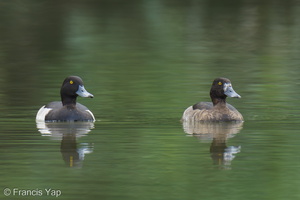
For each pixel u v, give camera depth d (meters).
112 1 46.84
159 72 24.62
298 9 43.25
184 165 12.81
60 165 12.79
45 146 14.37
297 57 27.95
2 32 35.25
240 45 31.33
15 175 12.12
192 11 42.53
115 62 27.03
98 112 18.27
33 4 44.62
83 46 31.20
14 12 41.53
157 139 15.05
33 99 20.02
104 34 34.56
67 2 46.06
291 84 22.14
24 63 26.97
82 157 13.41
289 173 12.22
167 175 12.16
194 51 29.67
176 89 21.41
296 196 10.91
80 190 11.27
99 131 15.95
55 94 20.78
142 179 11.89
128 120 17.23
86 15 40.94
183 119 17.45
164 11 42.53
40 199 10.83
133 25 37.41
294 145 14.39
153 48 30.56
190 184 11.59
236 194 11.05
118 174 12.20
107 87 21.86
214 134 15.62
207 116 17.11
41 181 11.78
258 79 23.11
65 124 16.88
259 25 37.44
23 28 36.34
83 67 25.89
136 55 28.67
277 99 19.83
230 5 45.16
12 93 20.91
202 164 12.87
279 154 13.61
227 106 17.78
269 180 11.81
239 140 14.94
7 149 14.08
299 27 36.69
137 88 21.61
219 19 39.47
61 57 28.36
